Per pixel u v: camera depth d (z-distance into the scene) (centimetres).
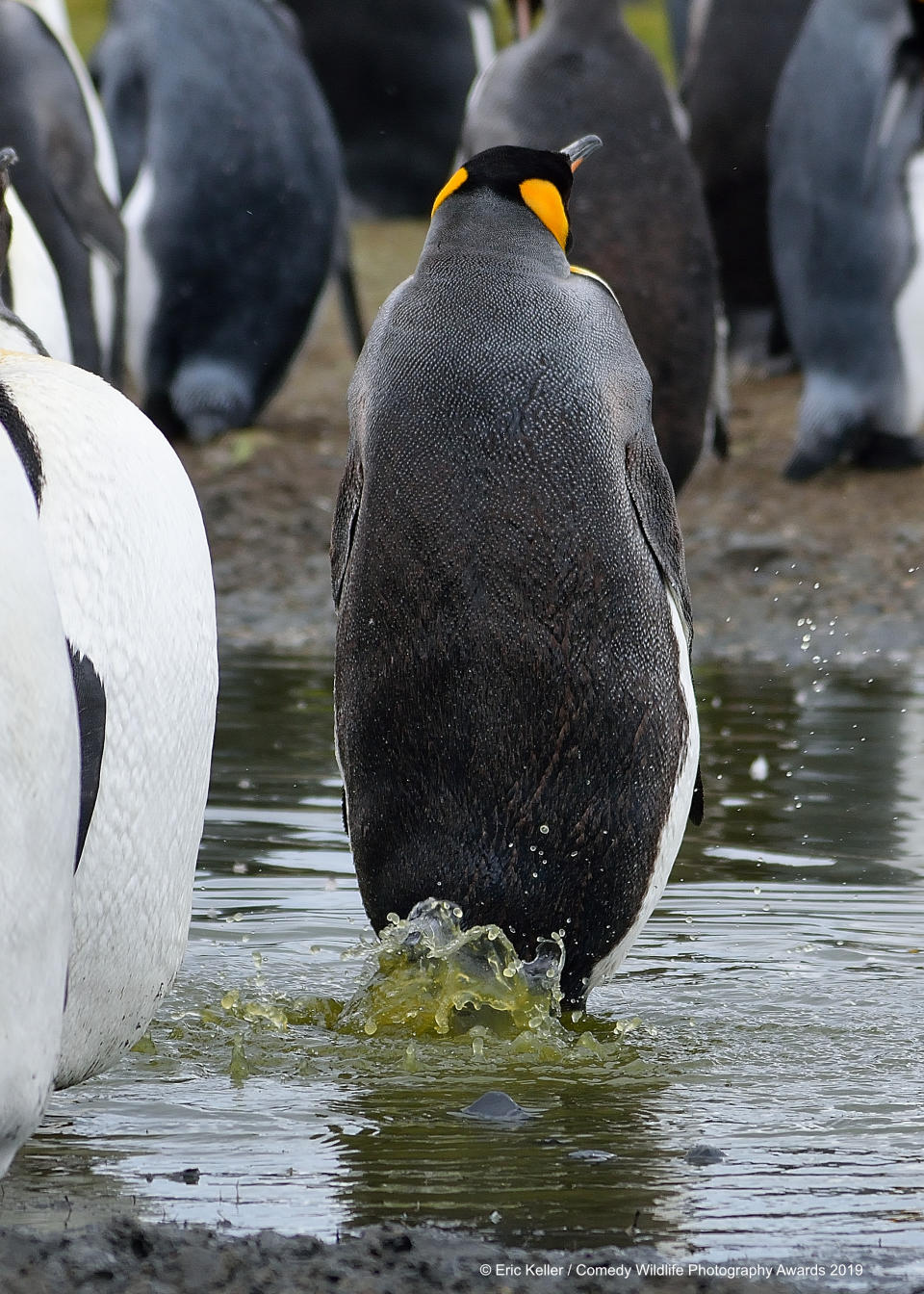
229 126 2714
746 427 2923
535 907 928
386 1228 608
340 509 963
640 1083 809
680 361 2125
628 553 923
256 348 2823
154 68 2725
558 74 1998
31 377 662
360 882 961
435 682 913
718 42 2966
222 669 1909
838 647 2062
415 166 4041
